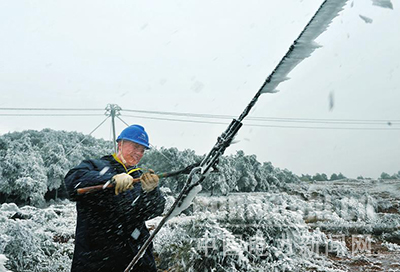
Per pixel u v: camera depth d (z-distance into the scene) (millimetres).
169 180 15969
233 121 1582
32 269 4059
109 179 2127
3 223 4242
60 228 5949
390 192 16422
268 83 1304
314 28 1099
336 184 21469
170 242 4234
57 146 36812
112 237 2217
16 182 29031
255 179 27328
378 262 5012
